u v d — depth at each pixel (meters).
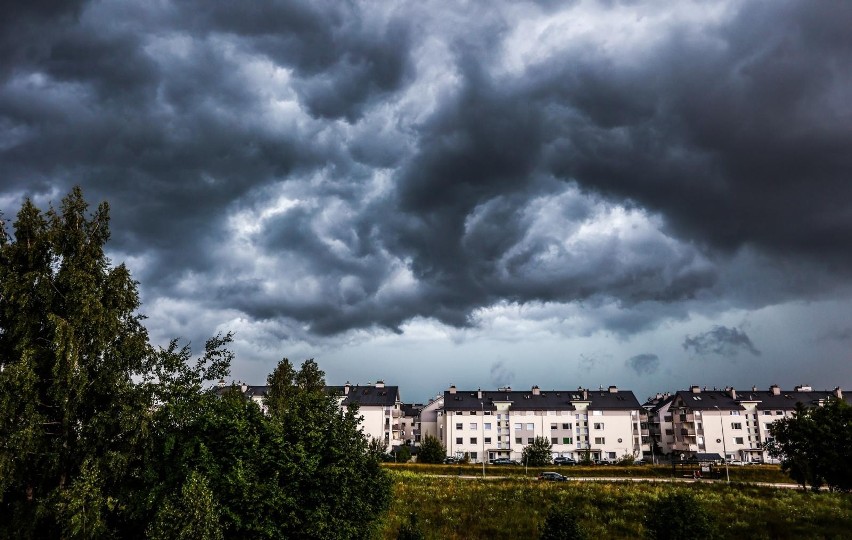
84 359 23.81
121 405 22.58
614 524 37.53
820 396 117.94
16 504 22.06
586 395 119.00
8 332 24.03
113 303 25.36
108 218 26.36
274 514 20.98
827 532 35.38
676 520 25.14
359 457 24.52
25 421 21.89
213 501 19.05
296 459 21.66
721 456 110.12
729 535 34.81
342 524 22.19
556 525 25.34
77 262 24.84
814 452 42.84
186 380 22.81
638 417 114.00
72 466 22.98
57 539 21.95
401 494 45.91
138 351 24.80
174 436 20.77
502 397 118.31
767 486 52.62
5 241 24.50
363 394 116.81
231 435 20.72
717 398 118.81
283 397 45.19
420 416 128.38
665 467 71.06
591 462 93.38
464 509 41.19
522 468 74.50
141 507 20.12
